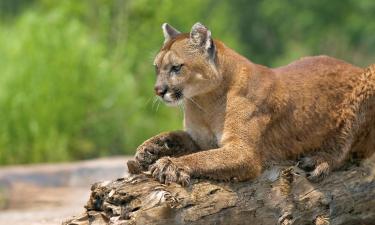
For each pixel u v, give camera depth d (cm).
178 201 1051
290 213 1128
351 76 1229
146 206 1040
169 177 1062
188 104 1166
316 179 1162
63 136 2295
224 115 1142
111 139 2384
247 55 4634
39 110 2278
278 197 1123
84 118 2342
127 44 2648
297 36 4859
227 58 1153
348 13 4656
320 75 1213
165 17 2727
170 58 1159
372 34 4556
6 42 2459
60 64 2336
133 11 2714
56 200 1748
